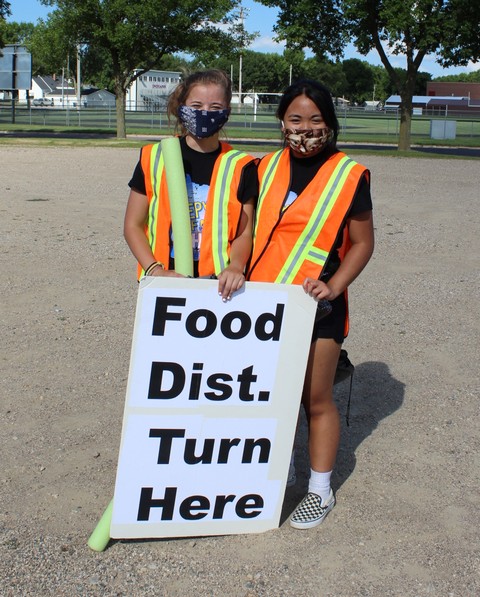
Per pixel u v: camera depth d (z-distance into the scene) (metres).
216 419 3.34
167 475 3.36
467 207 13.69
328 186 3.31
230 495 3.46
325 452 3.62
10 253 8.92
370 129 44.19
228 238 3.33
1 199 12.99
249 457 3.42
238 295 3.21
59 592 3.11
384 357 5.98
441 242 10.45
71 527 3.58
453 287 8.12
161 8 29.36
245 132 37.75
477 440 4.61
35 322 6.46
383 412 4.98
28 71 38.50
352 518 3.73
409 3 24.98
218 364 3.28
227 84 3.29
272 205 3.38
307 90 3.24
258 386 3.34
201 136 3.27
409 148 28.31
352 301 7.53
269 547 3.46
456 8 25.05
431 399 5.20
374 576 3.29
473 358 5.99
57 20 30.80
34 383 5.21
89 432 4.54
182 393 3.28
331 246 3.34
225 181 3.33
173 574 3.25
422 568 3.35
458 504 3.89
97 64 88.25
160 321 3.19
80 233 10.24
